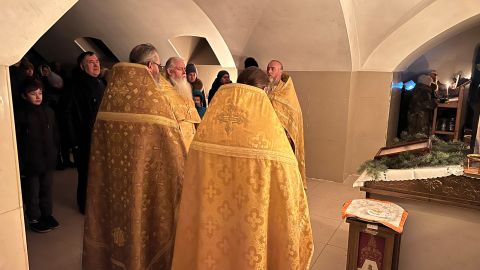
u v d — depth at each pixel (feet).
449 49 14.47
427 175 5.21
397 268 5.08
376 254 4.85
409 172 5.33
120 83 4.57
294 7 10.16
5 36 2.30
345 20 10.01
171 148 4.62
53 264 6.45
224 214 3.93
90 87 8.20
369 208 4.96
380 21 10.77
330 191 11.23
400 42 11.14
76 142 8.25
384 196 5.42
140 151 4.42
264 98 3.91
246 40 12.25
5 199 2.55
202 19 12.71
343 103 11.89
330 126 12.26
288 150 3.96
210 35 13.70
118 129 4.52
